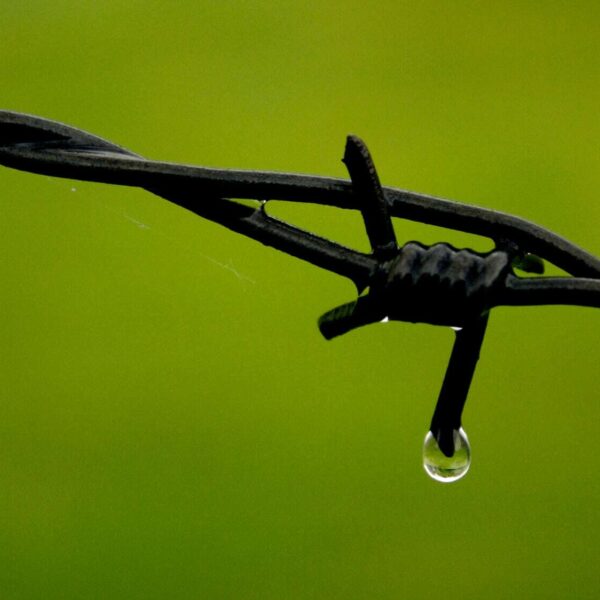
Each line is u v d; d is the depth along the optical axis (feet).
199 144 4.31
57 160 2.62
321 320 2.59
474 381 3.78
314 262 2.61
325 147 4.30
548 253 2.61
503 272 2.58
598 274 2.60
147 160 2.62
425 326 3.77
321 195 2.61
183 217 4.01
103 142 2.63
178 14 4.62
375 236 2.60
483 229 2.61
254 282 3.87
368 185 2.59
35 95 4.51
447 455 2.59
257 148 4.30
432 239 3.79
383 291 2.59
